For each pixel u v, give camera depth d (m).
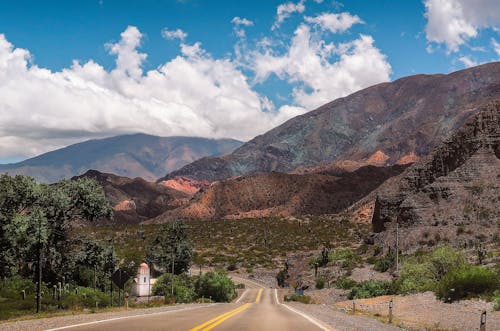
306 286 103.62
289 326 20.67
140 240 192.62
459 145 173.25
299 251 179.50
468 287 43.59
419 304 44.47
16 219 51.47
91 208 63.94
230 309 37.03
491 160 155.62
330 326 21.67
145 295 87.12
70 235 69.88
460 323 30.98
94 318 22.61
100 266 68.38
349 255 125.38
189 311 31.34
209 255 174.38
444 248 61.75
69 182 64.69
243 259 164.38
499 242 108.12
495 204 134.62
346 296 76.62
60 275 61.75
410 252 120.00
